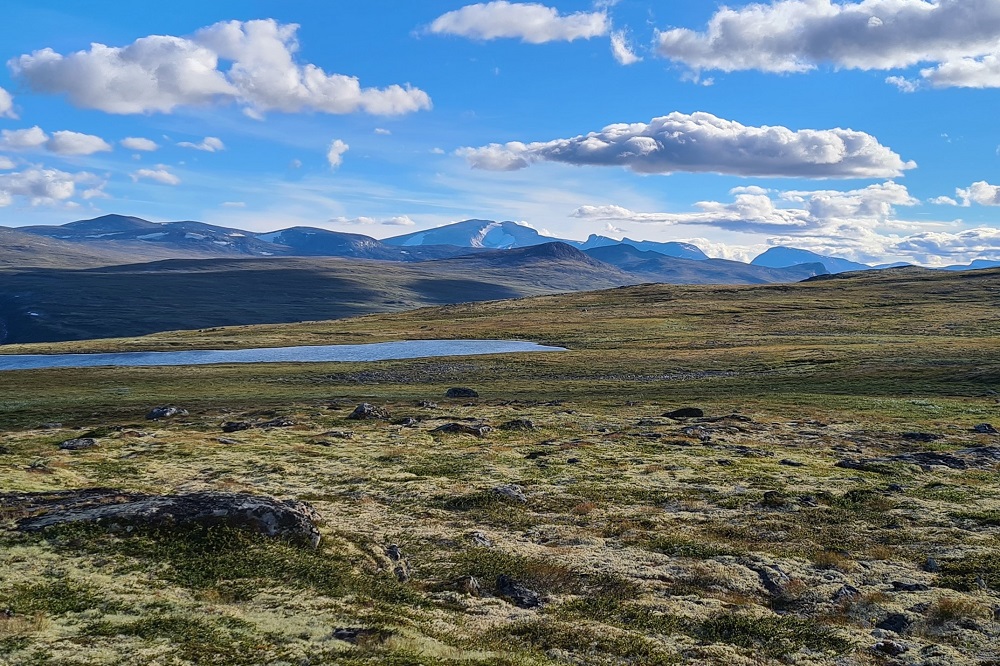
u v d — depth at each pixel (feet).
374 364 455.22
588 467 149.28
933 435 195.93
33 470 120.16
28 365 524.52
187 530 85.56
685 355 458.91
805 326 634.84
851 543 99.60
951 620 72.90
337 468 146.61
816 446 182.50
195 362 517.55
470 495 124.06
